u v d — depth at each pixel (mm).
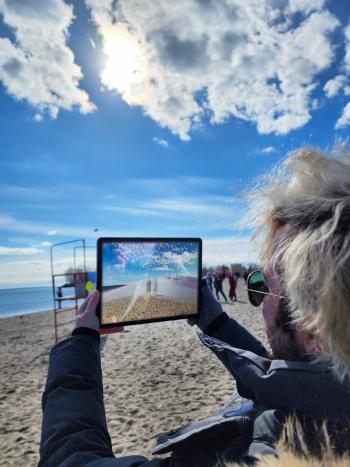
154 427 4645
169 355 8625
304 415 863
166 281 1551
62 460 885
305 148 947
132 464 903
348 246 713
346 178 858
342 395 823
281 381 888
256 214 999
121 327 1438
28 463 3992
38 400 6164
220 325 1638
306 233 787
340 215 754
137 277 1478
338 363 753
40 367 8695
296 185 929
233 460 912
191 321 1659
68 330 15070
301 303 768
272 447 860
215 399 5406
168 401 5527
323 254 728
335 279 704
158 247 1533
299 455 800
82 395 1025
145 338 11180
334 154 931
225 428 984
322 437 806
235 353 1116
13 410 5723
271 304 920
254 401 1180
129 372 7371
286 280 820
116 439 4379
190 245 1593
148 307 1505
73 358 1118
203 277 1662
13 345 12461
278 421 902
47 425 982
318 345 834
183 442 1001
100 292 1404
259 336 8992
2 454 4227
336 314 706
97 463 850
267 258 939
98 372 1119
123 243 1468
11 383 7402
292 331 888
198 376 6707
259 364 1005
